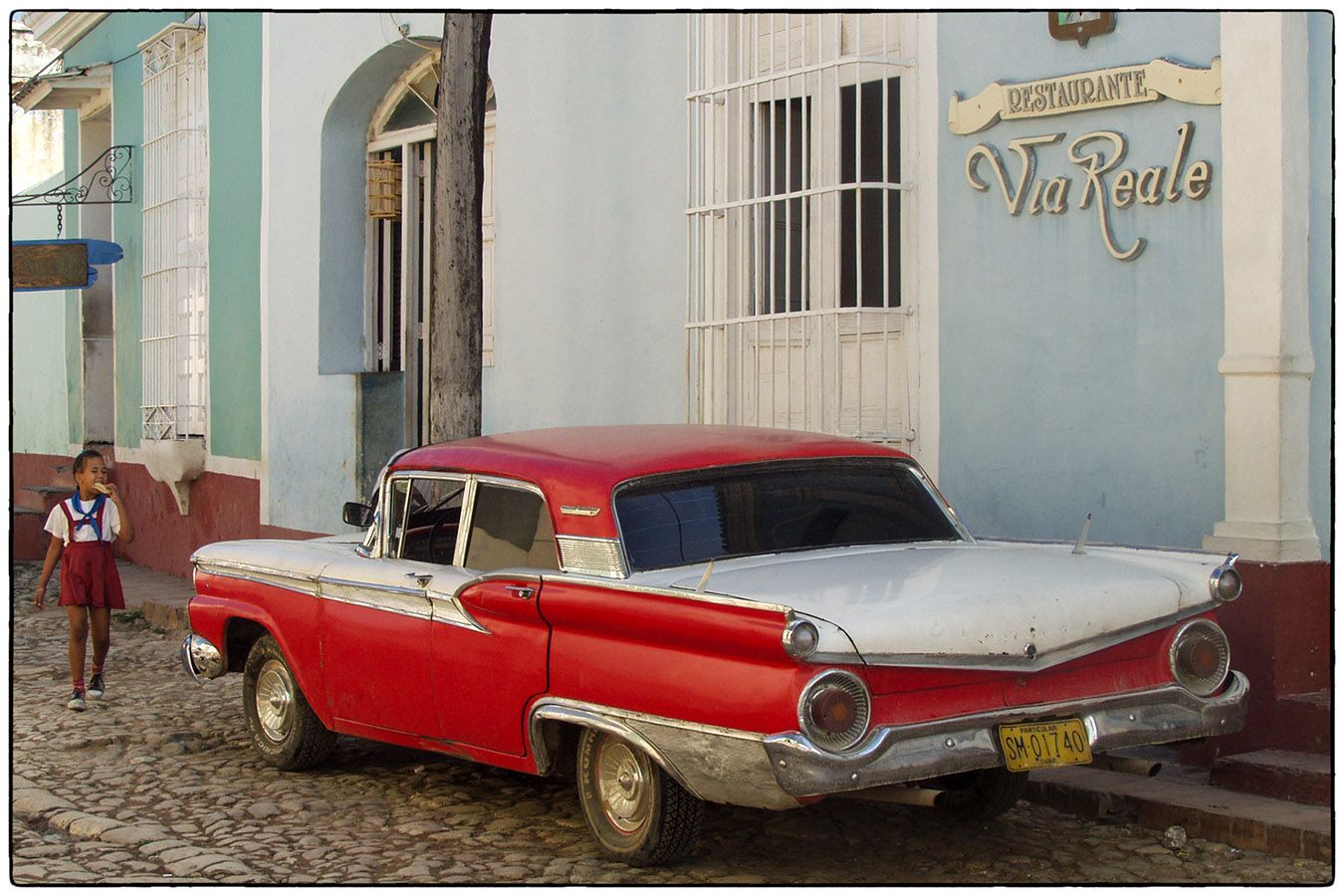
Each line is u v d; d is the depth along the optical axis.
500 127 11.17
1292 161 6.61
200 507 15.41
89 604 9.02
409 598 6.21
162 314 16.11
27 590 15.51
